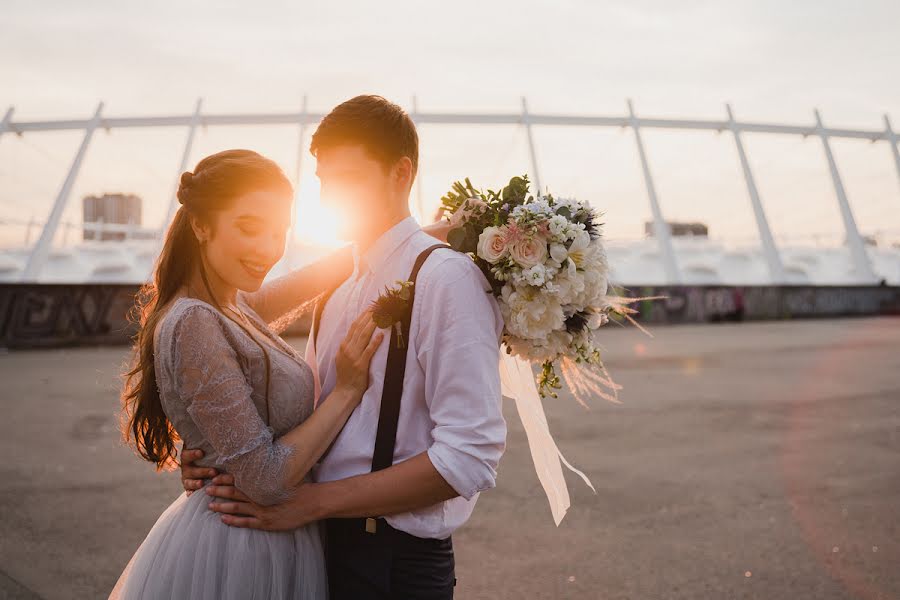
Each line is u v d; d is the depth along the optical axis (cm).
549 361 186
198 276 169
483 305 157
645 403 842
